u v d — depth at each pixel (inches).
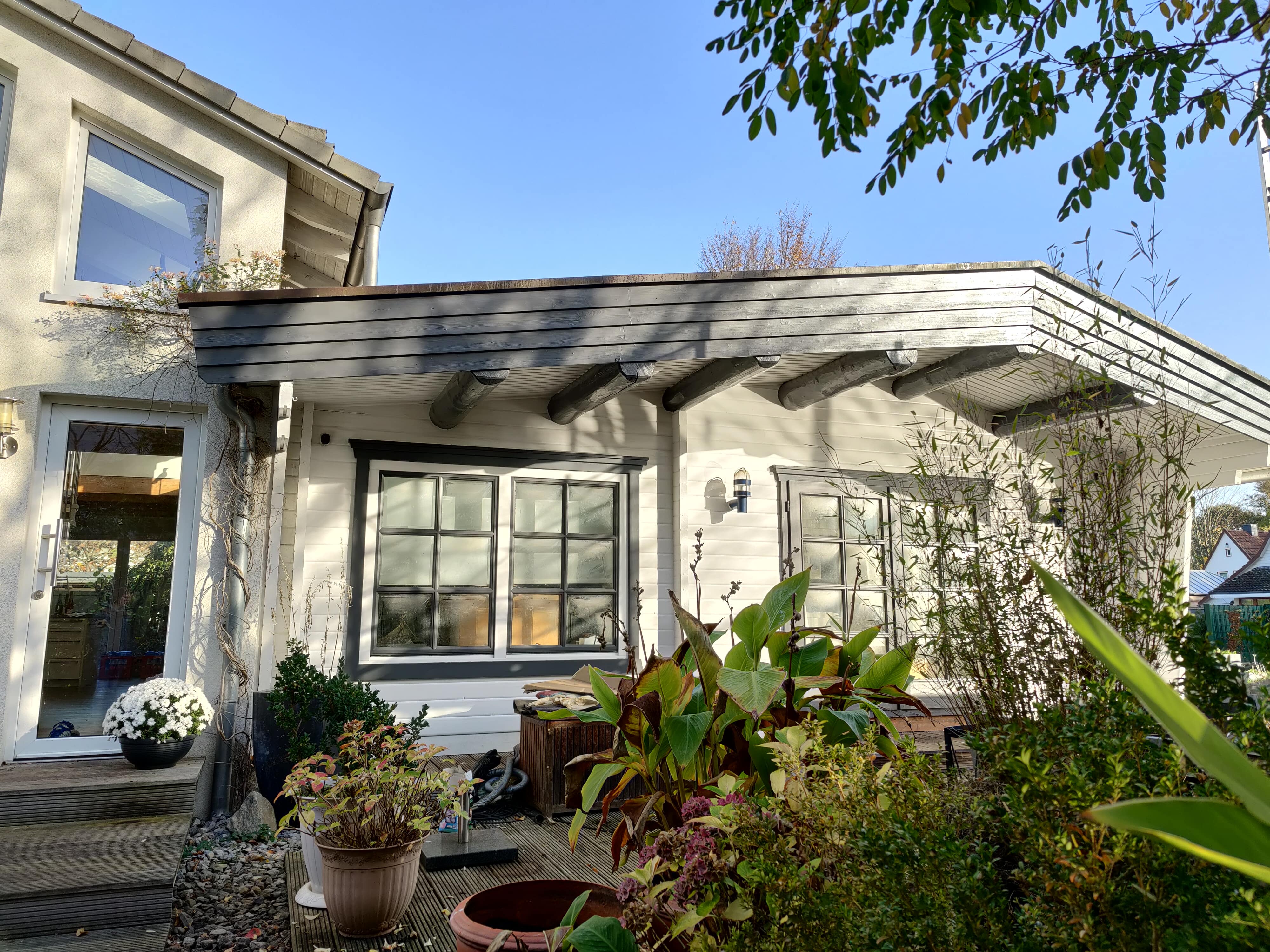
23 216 216.4
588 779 100.9
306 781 147.2
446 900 151.1
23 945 138.6
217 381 198.2
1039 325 253.6
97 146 232.7
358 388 236.2
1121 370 224.8
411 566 262.2
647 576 288.4
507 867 167.2
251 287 231.3
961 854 52.3
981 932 50.8
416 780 145.3
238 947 140.2
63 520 213.3
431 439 267.3
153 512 221.3
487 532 272.2
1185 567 279.4
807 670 103.7
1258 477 283.7
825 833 67.3
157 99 235.3
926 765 69.9
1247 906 36.5
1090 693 66.2
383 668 253.3
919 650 126.8
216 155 241.0
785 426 306.0
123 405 220.7
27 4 218.4
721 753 97.0
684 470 292.0
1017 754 61.9
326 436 256.2
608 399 258.5
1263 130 156.3
